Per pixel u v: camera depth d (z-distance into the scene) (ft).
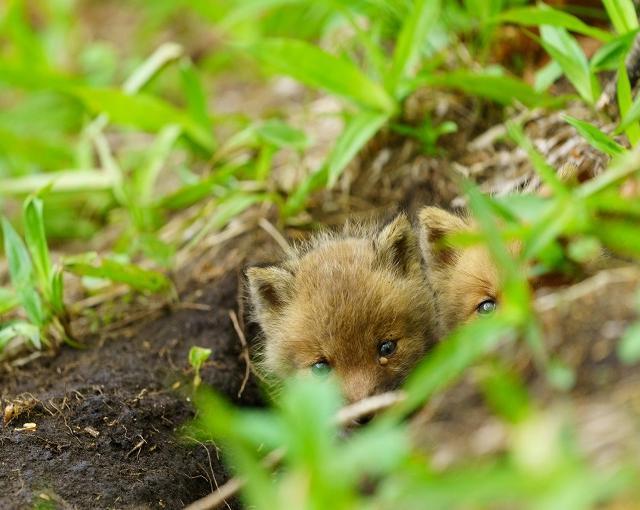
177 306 37.32
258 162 42.98
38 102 56.70
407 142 40.16
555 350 17.60
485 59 40.01
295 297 33.55
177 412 30.25
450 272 32.48
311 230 40.22
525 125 36.60
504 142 37.50
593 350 17.26
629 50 30.68
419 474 15.23
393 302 31.81
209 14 56.65
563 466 14.12
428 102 40.29
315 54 37.09
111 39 70.33
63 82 43.29
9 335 31.71
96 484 25.29
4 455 25.85
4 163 52.39
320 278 33.22
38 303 32.71
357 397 29.91
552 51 31.83
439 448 16.88
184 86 43.91
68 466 25.82
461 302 31.42
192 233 41.70
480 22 39.14
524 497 14.43
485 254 30.58
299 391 15.79
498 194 33.91
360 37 38.45
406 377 31.35
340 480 14.96
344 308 31.60
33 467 25.44
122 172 50.19
